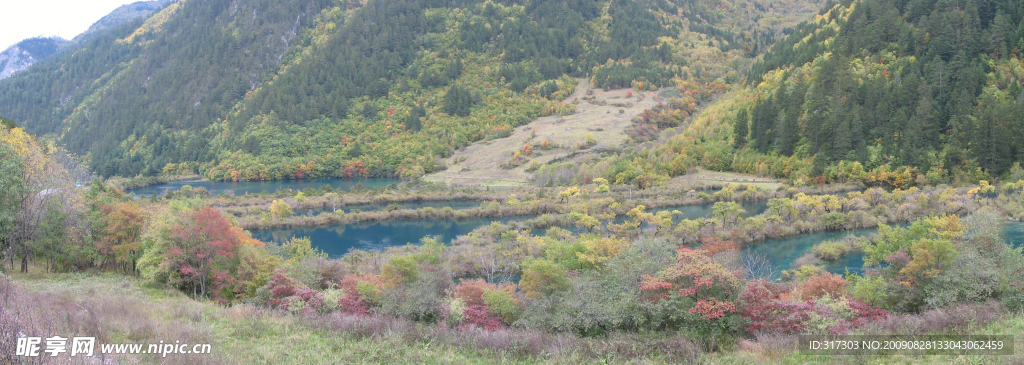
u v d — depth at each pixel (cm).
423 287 2608
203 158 19612
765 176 12375
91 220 4138
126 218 4119
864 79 13462
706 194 10181
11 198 3597
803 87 14262
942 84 11988
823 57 15112
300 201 10712
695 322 2025
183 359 1468
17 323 1320
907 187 10262
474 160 17438
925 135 11169
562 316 2183
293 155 19688
